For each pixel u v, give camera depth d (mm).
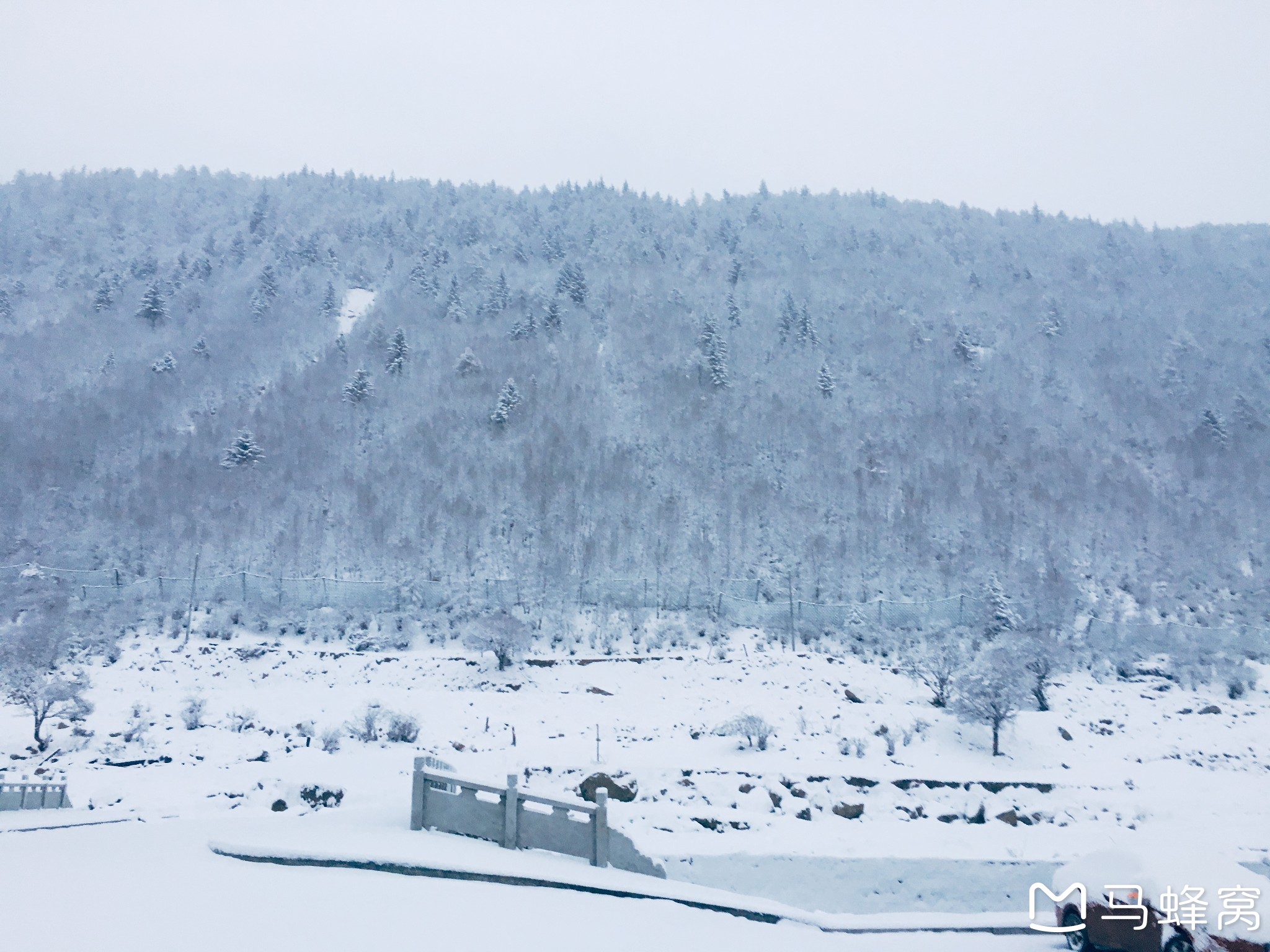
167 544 57750
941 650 39969
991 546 58781
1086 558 58000
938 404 85312
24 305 112312
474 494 65625
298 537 58906
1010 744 31500
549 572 54938
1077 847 20438
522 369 91000
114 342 99562
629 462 70562
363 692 40000
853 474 70312
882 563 57875
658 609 52688
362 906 9602
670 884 11766
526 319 103875
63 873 10609
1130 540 60406
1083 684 41750
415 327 104812
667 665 44031
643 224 153125
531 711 37656
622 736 33500
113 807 21188
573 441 75125
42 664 35656
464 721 35844
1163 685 41844
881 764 28047
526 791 12906
